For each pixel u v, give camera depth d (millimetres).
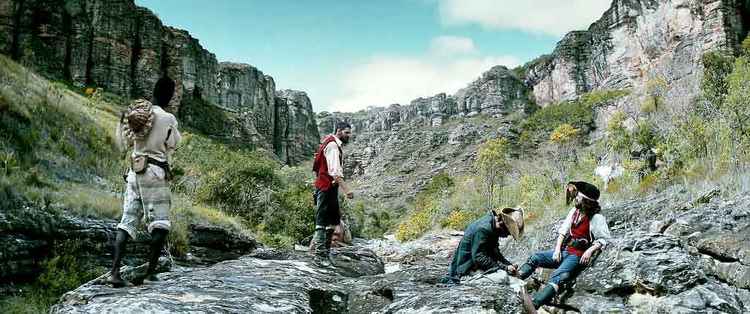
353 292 5367
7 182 9211
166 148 4547
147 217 4449
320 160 6660
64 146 14047
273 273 5566
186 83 95750
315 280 5551
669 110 24719
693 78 34969
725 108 15477
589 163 25719
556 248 6023
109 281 4340
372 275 6676
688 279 5820
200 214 14359
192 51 99625
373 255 7430
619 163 20938
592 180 20844
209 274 5293
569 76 132625
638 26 103188
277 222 21922
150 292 4102
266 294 4555
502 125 130125
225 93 115125
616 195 15680
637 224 10367
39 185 10719
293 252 6832
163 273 5371
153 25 74875
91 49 66125
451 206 39125
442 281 5551
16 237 8430
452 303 4277
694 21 85562
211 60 107438
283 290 4801
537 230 11906
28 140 12844
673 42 91812
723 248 7148
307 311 4473
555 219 13016
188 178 21328
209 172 22625
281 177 28594
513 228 5328
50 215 9195
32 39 59750
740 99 15109
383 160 145875
